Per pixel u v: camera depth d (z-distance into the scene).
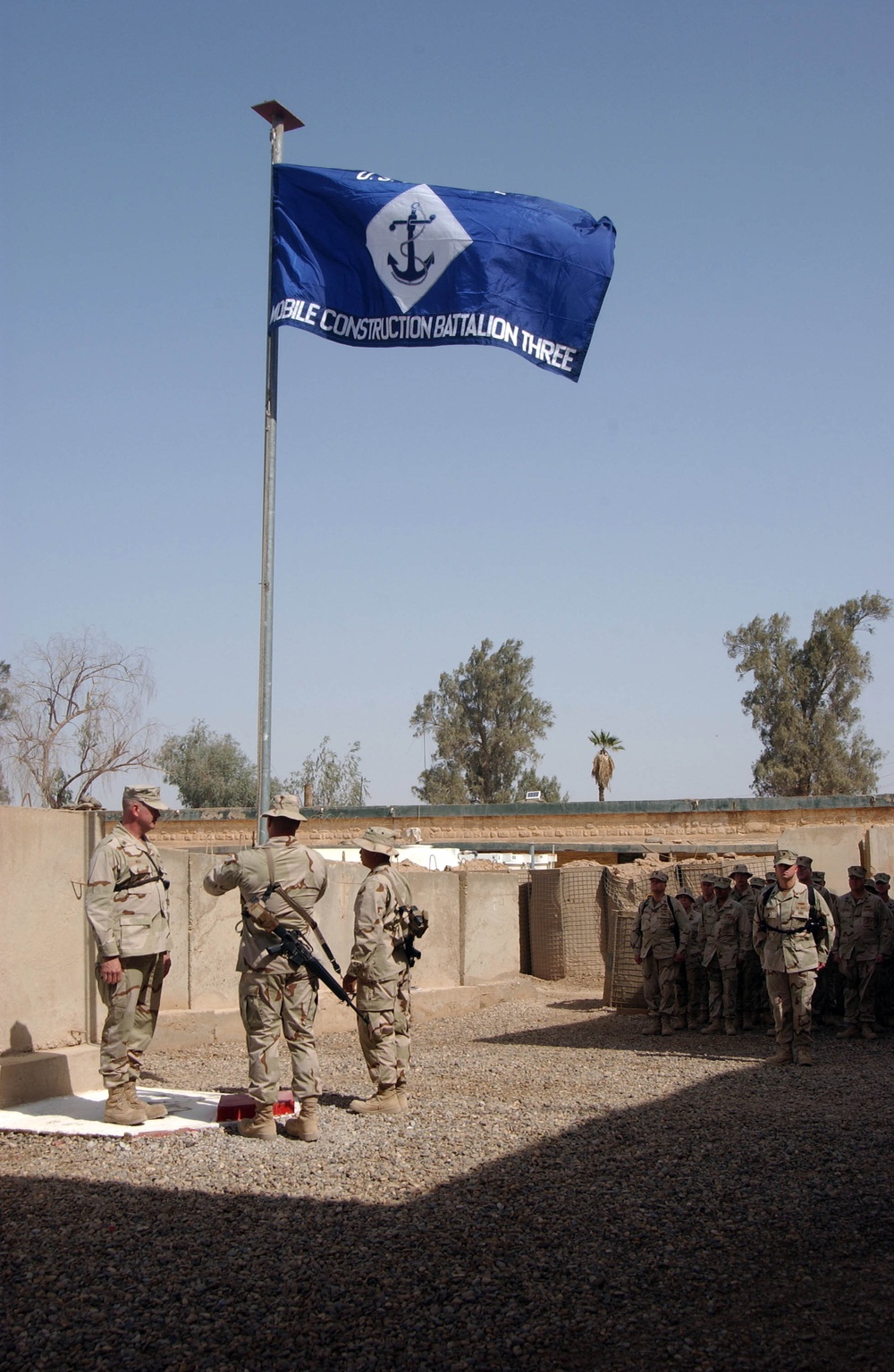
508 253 13.12
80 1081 8.73
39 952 8.83
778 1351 4.43
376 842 9.02
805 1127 8.27
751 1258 5.43
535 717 65.75
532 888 20.53
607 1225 5.86
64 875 9.12
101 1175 6.58
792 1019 11.88
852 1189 6.59
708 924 14.84
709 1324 4.68
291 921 7.84
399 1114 8.59
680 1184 6.62
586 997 18.39
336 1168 6.85
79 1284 4.95
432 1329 4.56
